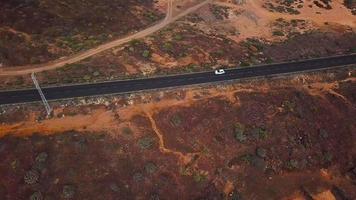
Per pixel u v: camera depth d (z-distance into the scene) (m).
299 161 91.56
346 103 104.25
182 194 81.88
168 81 97.50
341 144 96.44
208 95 96.31
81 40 105.00
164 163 83.94
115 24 113.25
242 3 135.50
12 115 84.31
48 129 83.25
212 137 89.44
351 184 91.88
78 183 77.44
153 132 87.12
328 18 135.62
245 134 91.12
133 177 80.56
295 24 130.25
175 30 117.06
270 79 104.19
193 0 133.88
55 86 91.19
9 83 90.50
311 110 99.31
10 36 99.56
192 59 105.50
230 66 105.88
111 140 83.75
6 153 77.88
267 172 88.75
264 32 125.31
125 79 95.94
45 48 99.62
